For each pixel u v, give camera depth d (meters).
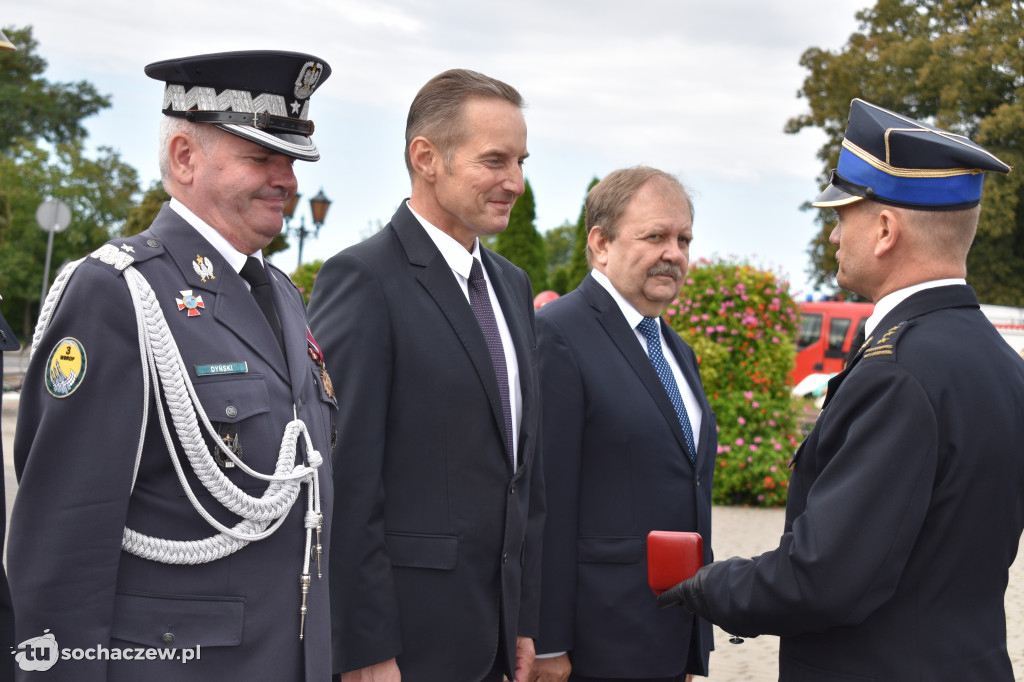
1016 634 6.26
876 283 2.43
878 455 2.13
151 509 2.09
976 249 28.86
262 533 2.17
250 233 2.30
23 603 1.95
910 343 2.23
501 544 2.73
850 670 2.22
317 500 2.27
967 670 2.15
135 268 2.12
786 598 2.20
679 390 3.42
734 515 9.79
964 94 28.77
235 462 2.12
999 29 29.22
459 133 2.75
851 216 2.44
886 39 31.27
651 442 3.21
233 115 2.23
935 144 2.31
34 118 49.41
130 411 2.03
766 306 10.61
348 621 2.51
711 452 3.42
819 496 2.20
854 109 2.47
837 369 25.06
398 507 2.66
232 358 2.18
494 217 2.80
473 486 2.70
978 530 2.18
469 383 2.71
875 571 2.10
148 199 26.23
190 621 2.08
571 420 3.16
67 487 1.97
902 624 2.18
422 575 2.64
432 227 2.86
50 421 1.99
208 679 2.08
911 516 2.11
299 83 2.31
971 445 2.16
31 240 43.69
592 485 3.19
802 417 11.03
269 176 2.29
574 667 3.16
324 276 2.77
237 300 2.25
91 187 45.38
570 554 3.13
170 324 2.13
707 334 10.64
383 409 2.63
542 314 3.32
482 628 2.68
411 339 2.69
